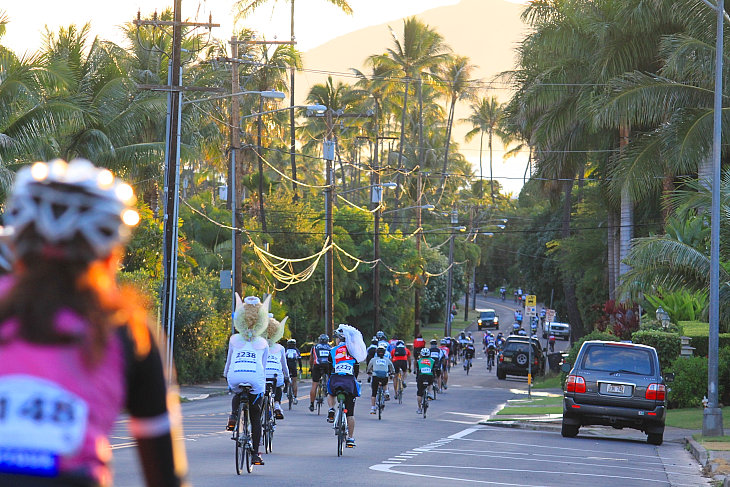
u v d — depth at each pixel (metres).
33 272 4.38
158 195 89.75
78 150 69.62
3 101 54.44
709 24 70.12
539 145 90.31
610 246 95.31
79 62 73.75
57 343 4.35
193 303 76.94
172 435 4.77
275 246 126.69
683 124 68.38
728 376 56.31
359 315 149.38
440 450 34.25
